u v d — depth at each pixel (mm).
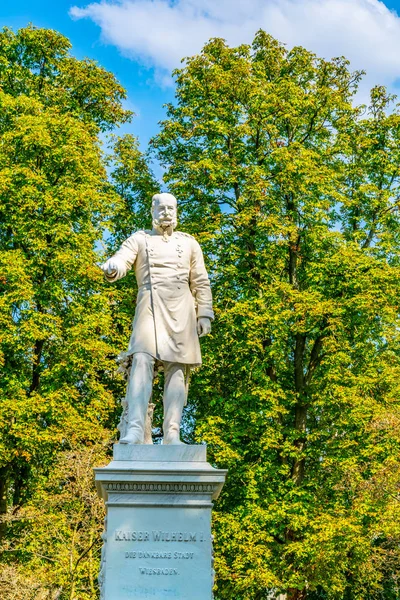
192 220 22141
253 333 20031
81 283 21047
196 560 7918
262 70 23609
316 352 21500
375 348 21906
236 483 19938
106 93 24438
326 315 20562
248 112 22781
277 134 22562
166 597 7797
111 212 22781
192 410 22125
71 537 16141
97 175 22391
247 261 21891
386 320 21016
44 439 18203
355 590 20766
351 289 21156
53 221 21078
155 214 9406
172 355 8891
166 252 9211
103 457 16906
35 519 16891
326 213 22219
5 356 19719
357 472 19141
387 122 23812
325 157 23141
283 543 19656
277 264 21844
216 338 20688
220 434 19797
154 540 7949
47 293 20531
